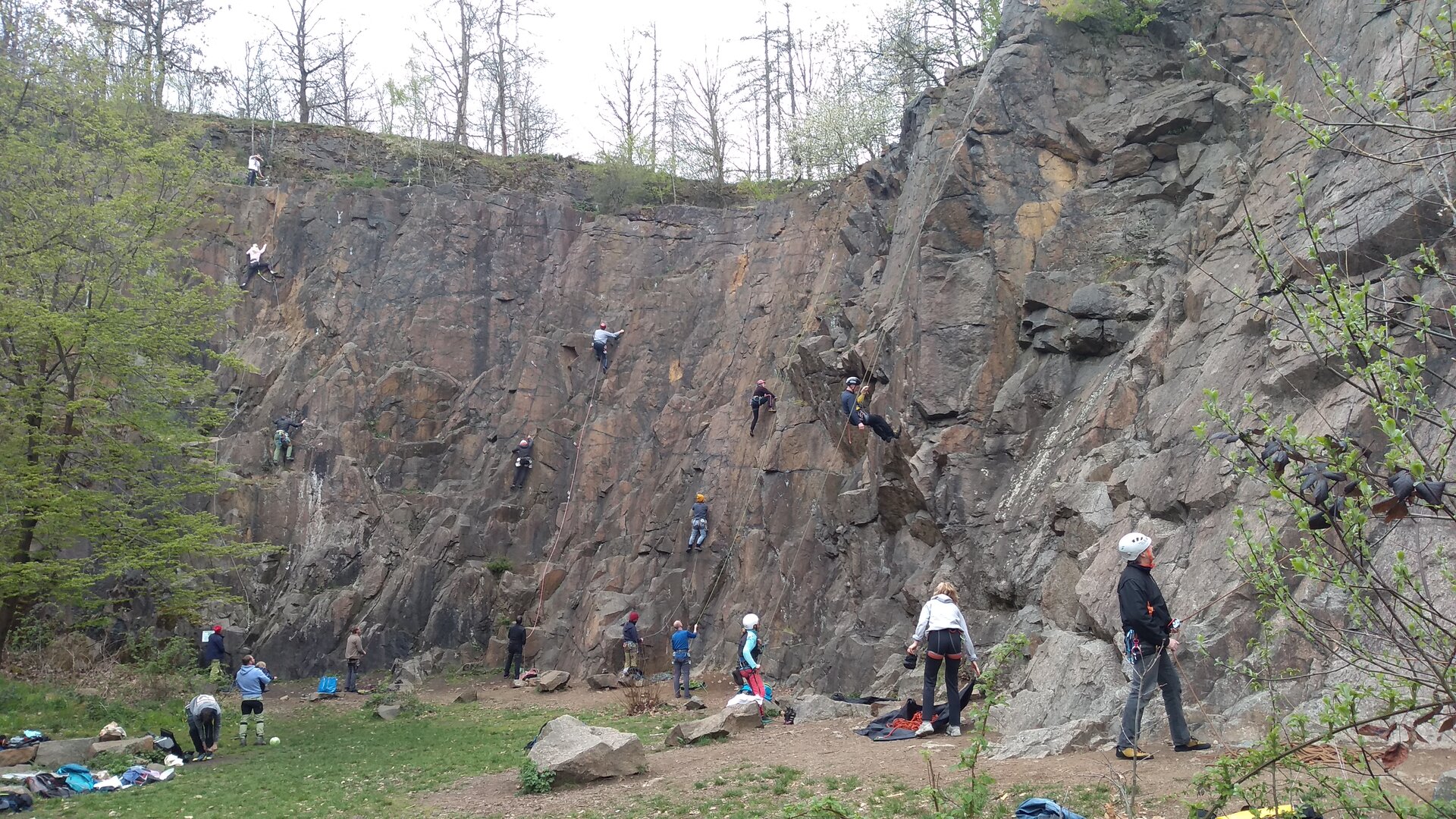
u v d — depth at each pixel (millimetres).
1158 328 15727
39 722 16578
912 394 18828
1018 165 19438
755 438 25906
